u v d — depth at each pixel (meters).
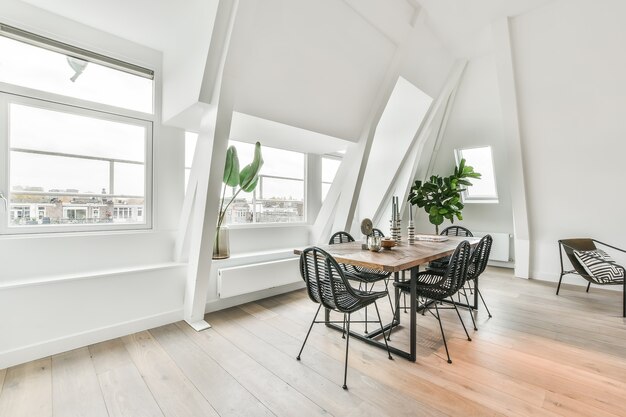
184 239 3.06
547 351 2.38
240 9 2.27
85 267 2.69
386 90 3.76
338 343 2.54
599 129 3.62
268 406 1.74
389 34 3.33
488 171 5.55
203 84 2.52
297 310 3.33
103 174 2.92
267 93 2.88
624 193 3.72
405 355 2.27
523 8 3.41
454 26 3.74
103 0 2.42
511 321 2.99
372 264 2.08
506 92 3.94
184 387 1.92
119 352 2.36
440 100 4.69
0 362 2.10
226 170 3.19
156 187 3.21
